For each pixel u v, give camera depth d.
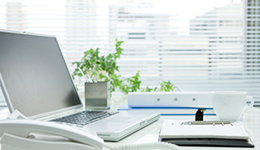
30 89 1.01
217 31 2.86
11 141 0.57
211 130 0.82
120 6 2.82
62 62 1.33
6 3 2.79
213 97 1.12
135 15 2.83
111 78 1.81
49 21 2.81
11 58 0.97
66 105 1.21
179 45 2.87
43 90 1.09
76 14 2.81
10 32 1.01
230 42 2.89
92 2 2.83
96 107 1.32
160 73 2.82
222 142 0.76
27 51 1.07
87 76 1.36
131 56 2.84
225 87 2.82
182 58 2.87
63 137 0.59
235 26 2.87
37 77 1.08
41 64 1.14
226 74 2.86
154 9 2.84
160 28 2.84
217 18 2.87
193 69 2.83
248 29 2.88
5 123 0.58
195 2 2.83
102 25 2.84
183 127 0.87
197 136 0.78
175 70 2.85
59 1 2.81
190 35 2.85
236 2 2.86
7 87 0.89
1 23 2.78
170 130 0.83
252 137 0.85
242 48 2.85
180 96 1.31
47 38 1.27
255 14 2.87
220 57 2.88
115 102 1.64
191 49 2.87
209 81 2.82
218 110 1.09
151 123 1.10
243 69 2.85
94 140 0.58
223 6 2.85
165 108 1.32
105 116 1.07
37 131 0.57
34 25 2.81
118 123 0.93
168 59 2.86
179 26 2.85
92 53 1.84
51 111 1.08
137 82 1.95
